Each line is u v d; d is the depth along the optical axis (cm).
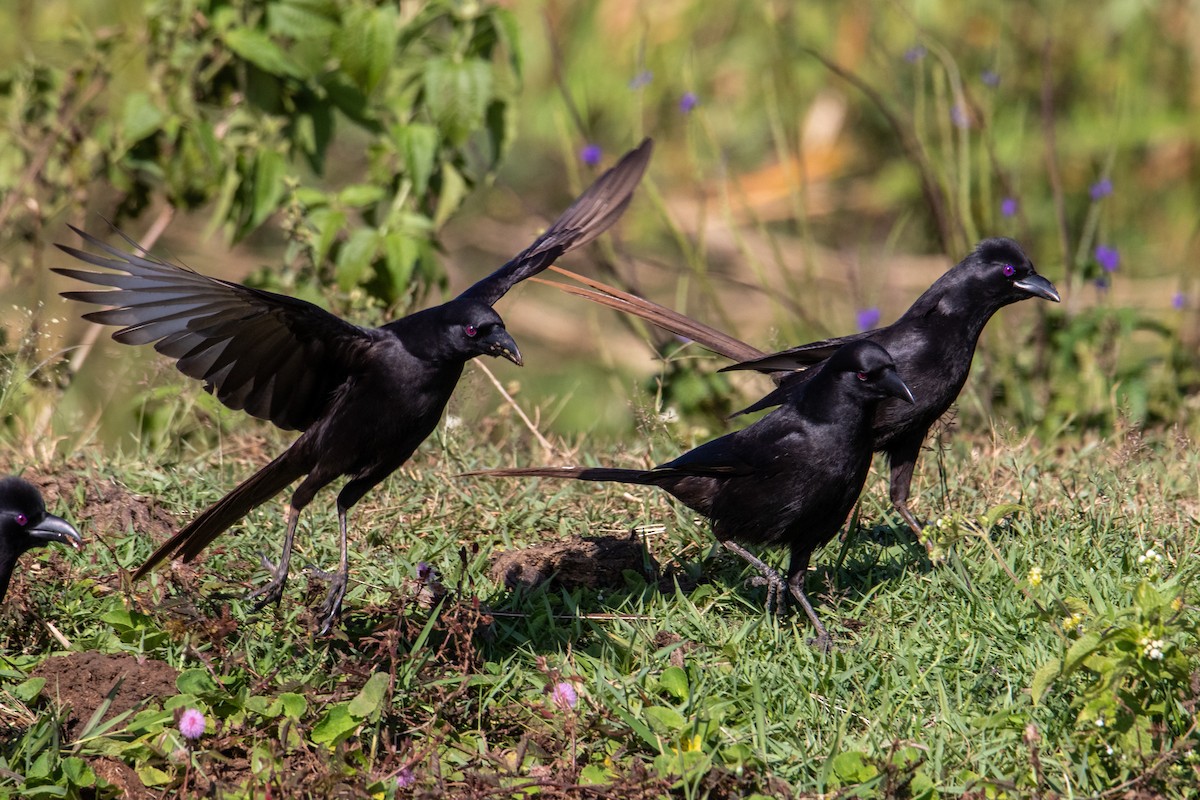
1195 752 741
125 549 1001
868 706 835
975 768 771
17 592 884
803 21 2591
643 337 1659
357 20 1494
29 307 1488
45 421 1258
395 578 976
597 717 796
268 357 854
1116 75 2477
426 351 859
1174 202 2469
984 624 912
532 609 945
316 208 1461
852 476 931
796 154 1841
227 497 870
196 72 1548
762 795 729
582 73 2552
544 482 1170
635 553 1023
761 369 1154
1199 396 1548
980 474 1188
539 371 2195
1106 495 1109
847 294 2389
